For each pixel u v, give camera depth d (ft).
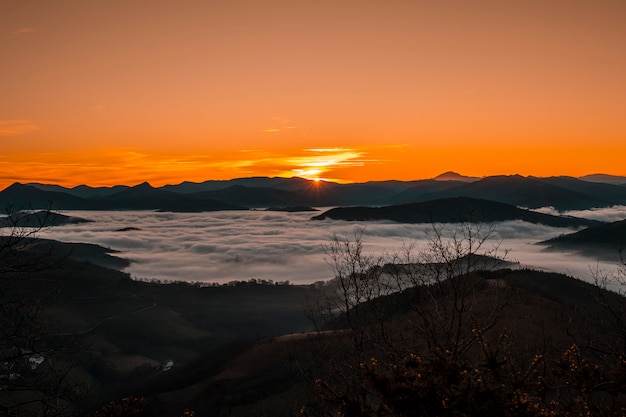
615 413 23.70
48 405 38.22
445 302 37.68
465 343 34.24
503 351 25.23
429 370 21.43
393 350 34.04
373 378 21.31
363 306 40.73
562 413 22.59
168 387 263.29
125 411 26.50
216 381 248.73
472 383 20.63
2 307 37.65
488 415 19.80
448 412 19.92
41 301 39.27
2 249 34.94
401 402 20.34
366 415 21.70
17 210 38.29
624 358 24.06
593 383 23.49
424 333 35.45
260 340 312.29
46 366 40.22
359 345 37.47
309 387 34.55
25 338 38.29
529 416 20.27
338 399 22.59
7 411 36.88
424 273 41.63
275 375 218.59
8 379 37.32
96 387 335.67
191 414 27.32
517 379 22.00
